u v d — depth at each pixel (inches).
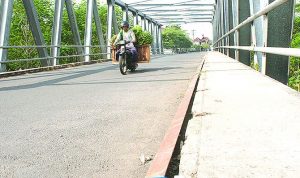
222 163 68.6
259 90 150.9
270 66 203.8
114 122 138.2
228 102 127.7
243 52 360.8
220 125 96.3
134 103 180.4
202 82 191.3
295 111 107.2
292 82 309.0
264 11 180.7
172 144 87.0
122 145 106.7
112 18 932.0
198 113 110.9
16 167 91.2
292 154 71.2
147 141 110.2
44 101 199.8
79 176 83.4
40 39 491.2
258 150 74.5
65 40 1086.4
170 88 233.3
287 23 196.4
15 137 121.0
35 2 1063.0
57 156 98.7
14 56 900.6
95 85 273.3
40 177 83.9
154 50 1748.3
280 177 60.9
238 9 359.3
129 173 83.8
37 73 462.3
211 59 460.4
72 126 133.9
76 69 527.8
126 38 386.3
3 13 407.5
